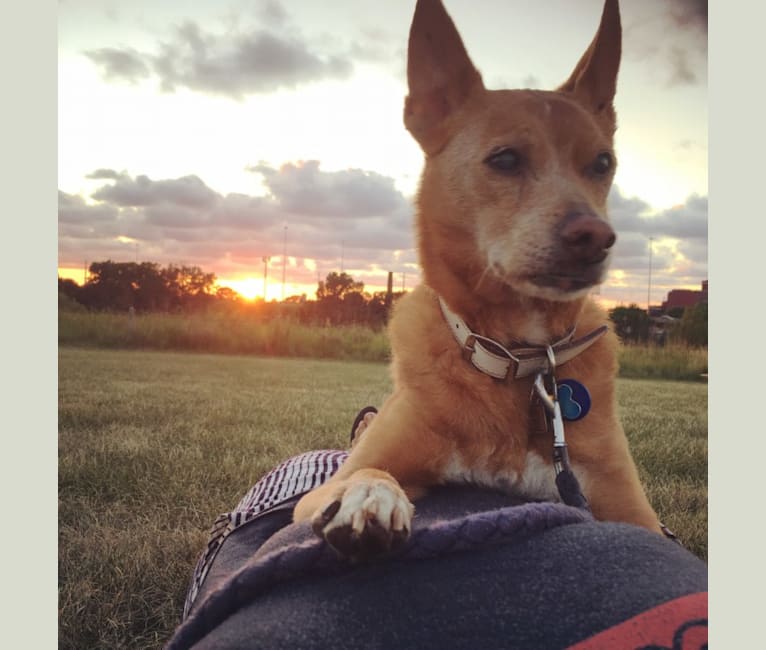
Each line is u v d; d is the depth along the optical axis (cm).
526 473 56
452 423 56
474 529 33
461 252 64
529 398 56
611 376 61
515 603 31
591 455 58
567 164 65
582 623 30
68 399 138
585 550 33
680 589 31
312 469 69
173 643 36
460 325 58
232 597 35
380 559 34
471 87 69
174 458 103
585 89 72
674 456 98
